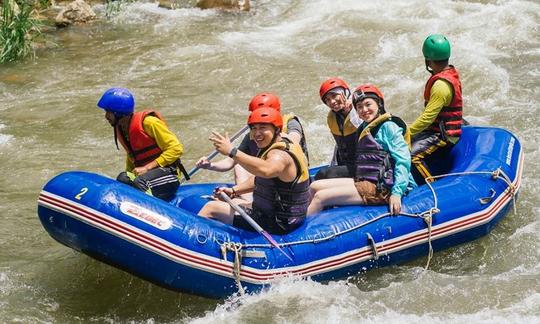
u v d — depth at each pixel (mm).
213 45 22297
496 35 21797
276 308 9969
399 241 10758
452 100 12312
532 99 17438
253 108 11109
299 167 10094
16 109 18281
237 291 10055
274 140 9992
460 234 11234
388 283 10812
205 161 11508
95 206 9633
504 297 10289
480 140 12656
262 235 10195
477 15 23375
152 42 22938
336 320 9773
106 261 10070
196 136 16438
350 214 10734
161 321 10211
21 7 22719
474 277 10812
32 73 20672
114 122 11109
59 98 18922
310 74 19875
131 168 11555
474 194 11398
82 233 9742
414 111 17344
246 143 11680
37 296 10742
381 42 21859
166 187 11125
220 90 19234
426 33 22234
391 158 10977
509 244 11680
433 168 12805
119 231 9594
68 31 24156
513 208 12477
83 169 15094
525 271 10977
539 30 22000
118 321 10242
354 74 19719
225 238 10008
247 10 25891
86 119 17594
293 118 11789
